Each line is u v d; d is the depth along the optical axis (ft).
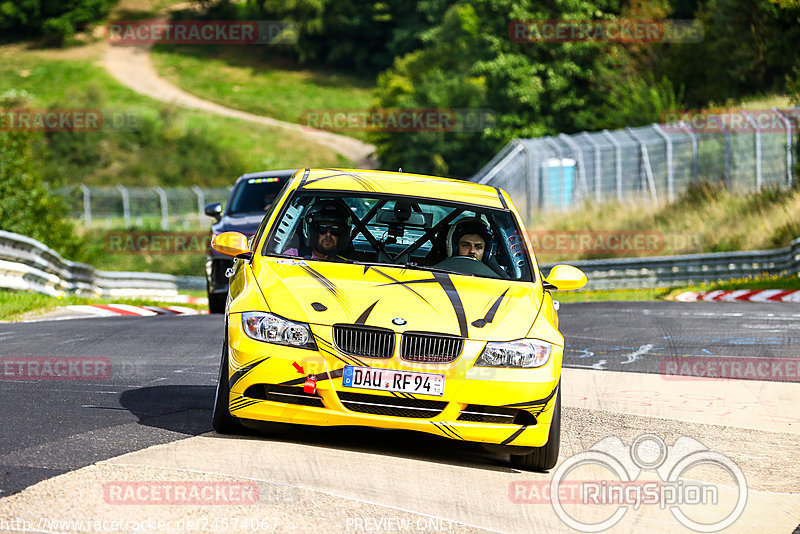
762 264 307.37
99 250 383.45
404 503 58.54
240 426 72.54
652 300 257.96
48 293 222.89
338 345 68.23
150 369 107.55
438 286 74.84
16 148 350.84
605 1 623.77
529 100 611.06
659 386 110.01
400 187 87.25
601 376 116.16
